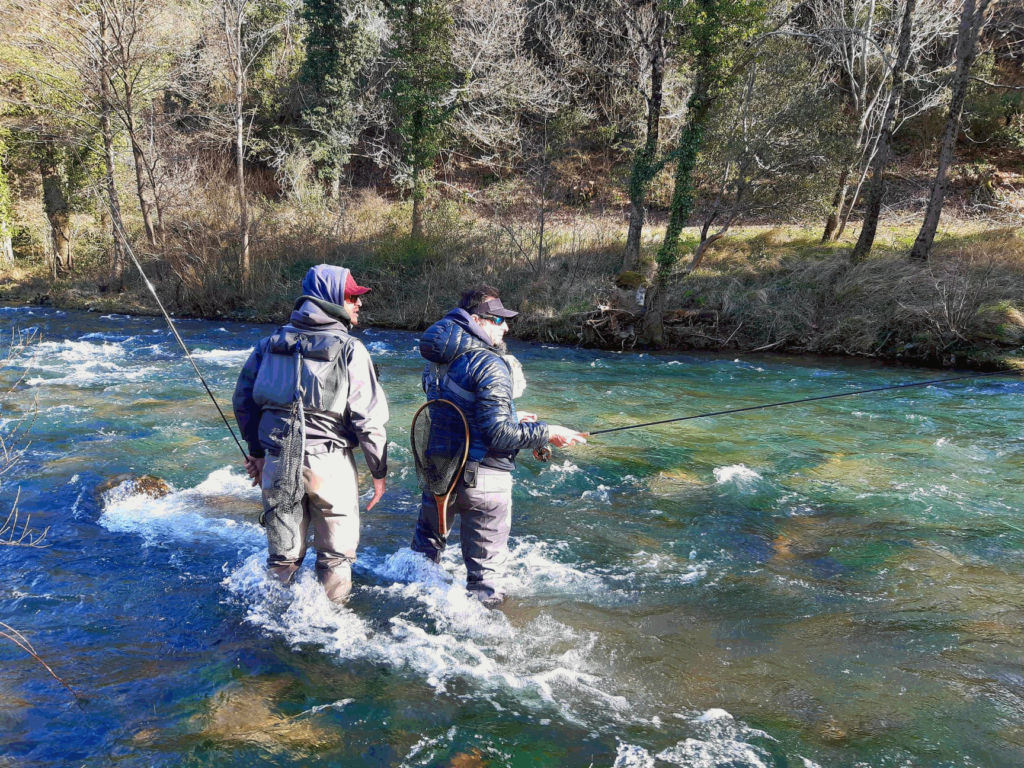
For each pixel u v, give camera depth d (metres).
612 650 3.18
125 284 21.39
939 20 22.70
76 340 14.27
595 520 4.82
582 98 28.80
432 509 3.74
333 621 3.35
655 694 2.86
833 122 16.69
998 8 23.95
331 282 3.37
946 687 2.94
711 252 19.02
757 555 4.29
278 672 2.93
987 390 10.06
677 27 16.31
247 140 28.22
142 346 13.56
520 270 18.62
